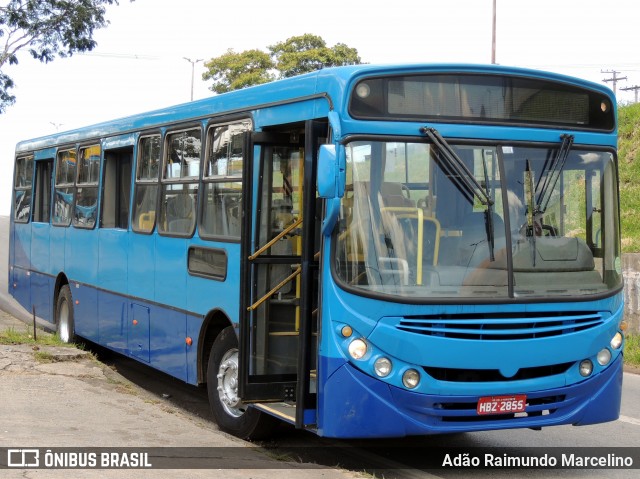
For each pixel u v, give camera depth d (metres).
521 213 7.04
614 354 7.32
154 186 10.50
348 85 6.81
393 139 6.86
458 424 6.78
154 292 10.32
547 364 6.88
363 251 6.71
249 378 7.60
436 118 6.98
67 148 14.06
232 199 8.50
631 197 24.42
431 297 6.64
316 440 8.55
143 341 10.66
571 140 7.28
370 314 6.63
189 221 9.46
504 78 7.18
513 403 6.84
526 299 6.83
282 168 7.89
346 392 6.66
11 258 17.16
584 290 7.12
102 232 12.18
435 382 6.65
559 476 7.36
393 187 6.82
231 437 8.30
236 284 8.33
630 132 27.47
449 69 7.05
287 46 44.81
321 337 6.83
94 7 19.42
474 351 6.66
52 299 14.45
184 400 10.80
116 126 11.94
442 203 6.86
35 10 18.94
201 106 9.41
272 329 7.77
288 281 7.86
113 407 8.82
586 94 7.49
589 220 7.34
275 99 7.91
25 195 16.41
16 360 11.06
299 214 7.96
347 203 6.76
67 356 11.47
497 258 6.86
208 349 9.20
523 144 7.15
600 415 7.27
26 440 7.12
